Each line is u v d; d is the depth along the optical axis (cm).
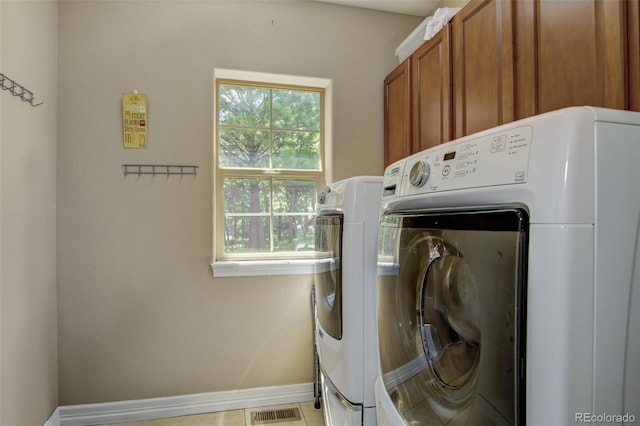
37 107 186
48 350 196
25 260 175
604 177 60
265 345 235
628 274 62
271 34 238
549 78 127
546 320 59
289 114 255
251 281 233
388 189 117
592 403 59
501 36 150
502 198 69
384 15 260
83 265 211
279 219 250
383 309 117
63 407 207
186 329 224
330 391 166
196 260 225
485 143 77
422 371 98
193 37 226
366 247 146
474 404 75
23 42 173
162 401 219
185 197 224
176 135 223
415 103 217
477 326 80
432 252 92
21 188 171
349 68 253
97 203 212
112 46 215
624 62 100
